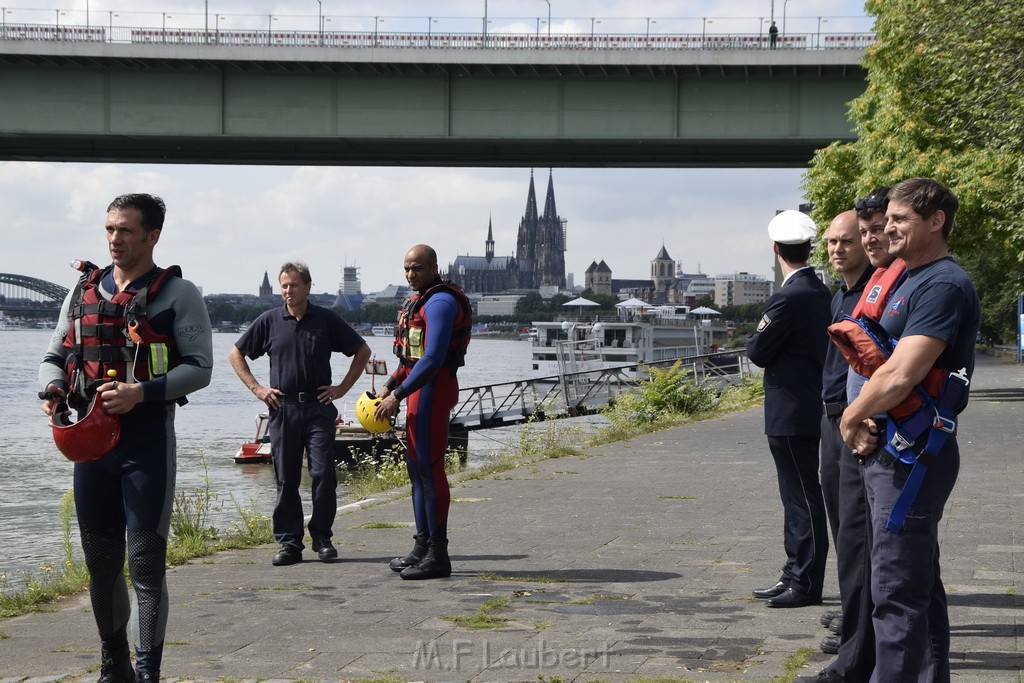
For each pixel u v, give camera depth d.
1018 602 5.81
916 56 25.94
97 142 40.50
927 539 3.75
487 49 35.84
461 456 25.17
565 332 67.25
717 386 28.00
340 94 37.09
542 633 5.41
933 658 3.75
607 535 8.29
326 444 7.64
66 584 7.04
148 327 4.43
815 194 30.06
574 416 32.19
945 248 3.83
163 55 35.56
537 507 9.79
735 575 6.77
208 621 5.82
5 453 31.11
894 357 3.69
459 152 41.25
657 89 36.78
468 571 7.05
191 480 24.45
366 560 7.58
